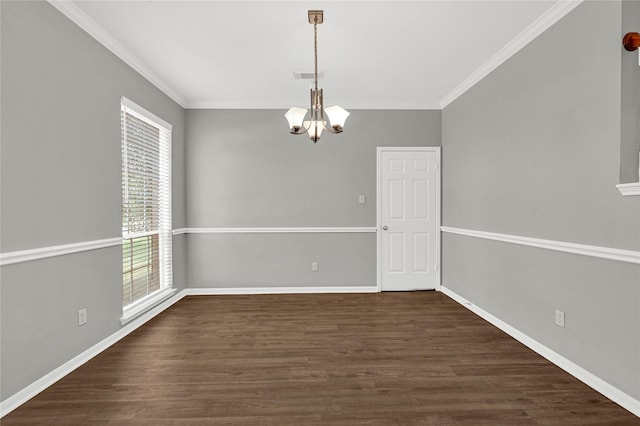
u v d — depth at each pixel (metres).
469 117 4.22
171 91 4.45
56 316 2.50
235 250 5.07
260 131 5.05
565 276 2.63
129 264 3.62
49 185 2.44
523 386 2.38
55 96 2.50
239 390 2.34
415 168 5.13
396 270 5.13
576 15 2.51
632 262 2.07
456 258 4.64
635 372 2.07
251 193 5.06
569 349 2.59
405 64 3.73
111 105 3.19
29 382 2.26
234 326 3.64
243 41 3.20
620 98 2.16
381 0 2.57
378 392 2.31
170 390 2.34
